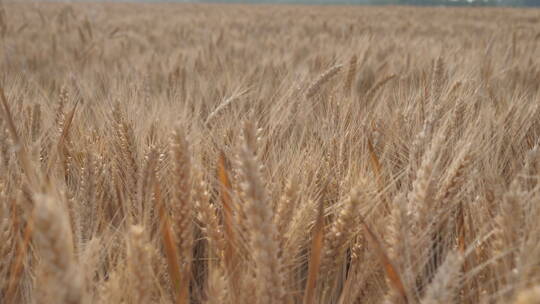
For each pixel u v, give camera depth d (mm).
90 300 1386
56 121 2654
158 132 2453
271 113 2928
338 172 2090
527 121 2979
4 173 1959
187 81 4891
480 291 1522
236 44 9391
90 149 2031
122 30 13102
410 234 1468
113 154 2232
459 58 5961
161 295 1522
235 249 1570
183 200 1565
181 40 10461
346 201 1634
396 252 1419
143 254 1309
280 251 1575
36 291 1252
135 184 2020
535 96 3865
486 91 3664
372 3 121125
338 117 2943
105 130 2557
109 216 1991
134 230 1301
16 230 1627
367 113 2826
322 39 10242
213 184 2031
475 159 2066
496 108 3324
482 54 6613
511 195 1384
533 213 1528
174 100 3615
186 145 1548
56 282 916
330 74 3289
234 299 1502
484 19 26172
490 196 1755
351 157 2213
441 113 2703
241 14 29391
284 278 1527
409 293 1338
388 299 1456
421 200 1509
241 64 6371
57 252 916
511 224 1380
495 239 1444
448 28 17750
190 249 1620
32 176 1555
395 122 2721
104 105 3090
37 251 1614
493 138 2553
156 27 15344
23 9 21031
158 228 1801
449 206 1650
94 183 1829
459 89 3158
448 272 1180
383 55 7324
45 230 904
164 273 1638
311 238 1811
